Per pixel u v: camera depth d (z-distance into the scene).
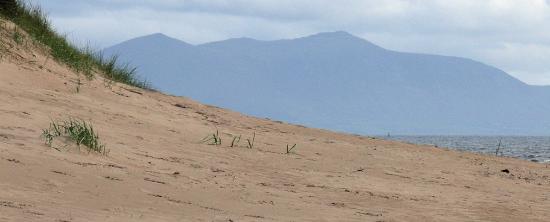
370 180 12.54
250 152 13.97
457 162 17.81
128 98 18.16
